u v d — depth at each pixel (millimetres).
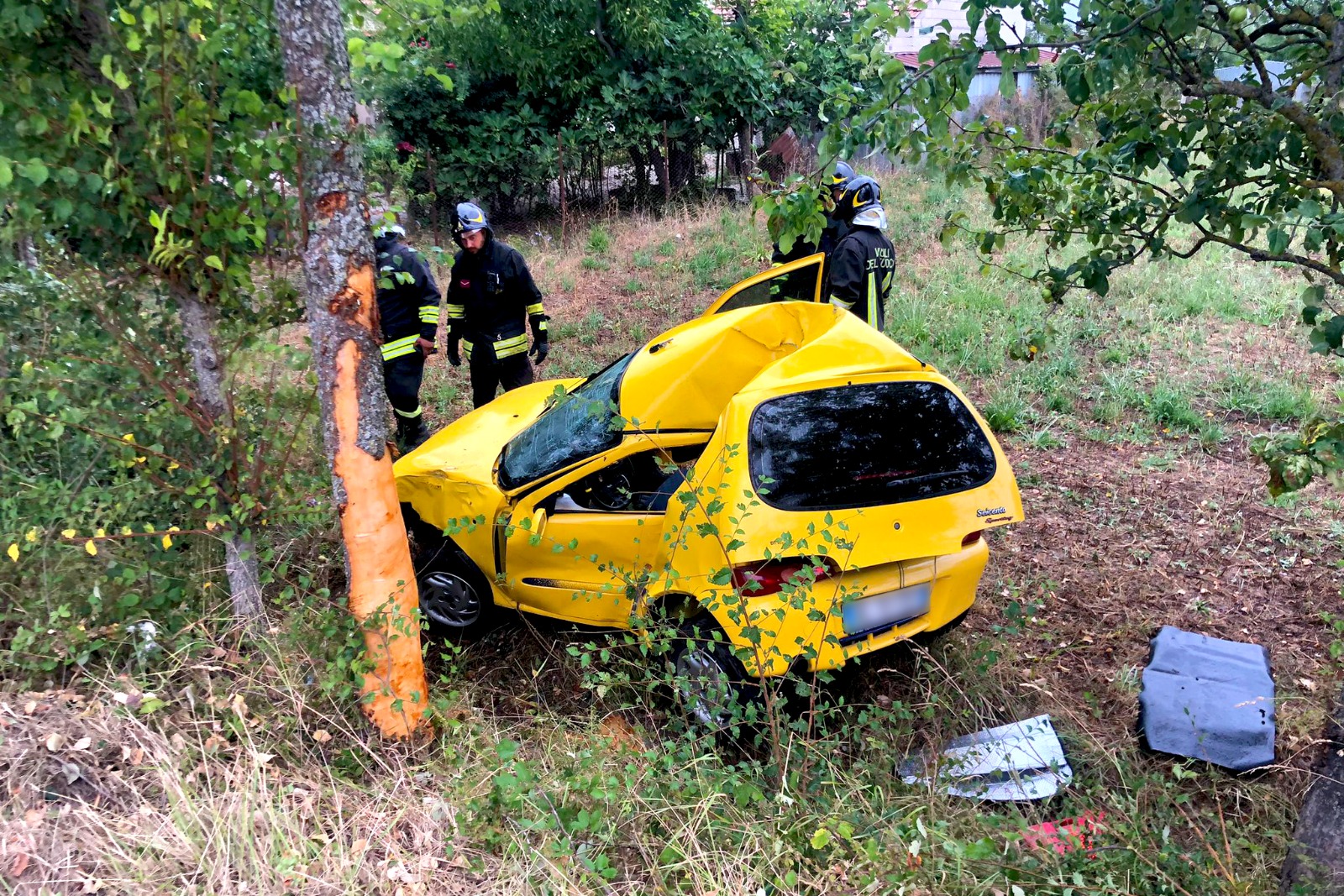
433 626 4434
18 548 3355
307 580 3662
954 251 10141
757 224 11422
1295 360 7246
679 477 3932
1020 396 7008
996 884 2732
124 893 2617
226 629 3670
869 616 3430
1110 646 4246
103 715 3170
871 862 2670
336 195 3025
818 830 2715
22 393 3592
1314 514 5281
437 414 7195
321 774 3199
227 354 3797
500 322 6156
